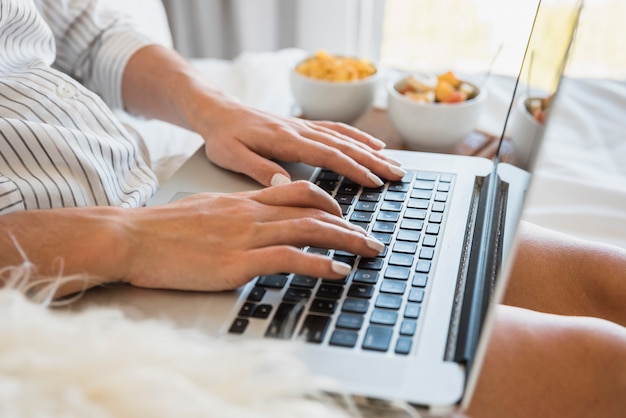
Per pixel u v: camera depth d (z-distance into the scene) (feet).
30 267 1.63
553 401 1.71
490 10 4.28
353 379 1.46
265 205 1.92
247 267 1.71
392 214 2.12
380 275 1.80
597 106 3.82
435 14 4.43
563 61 1.61
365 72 3.06
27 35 2.42
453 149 2.91
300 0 4.32
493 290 1.64
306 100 2.97
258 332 1.60
